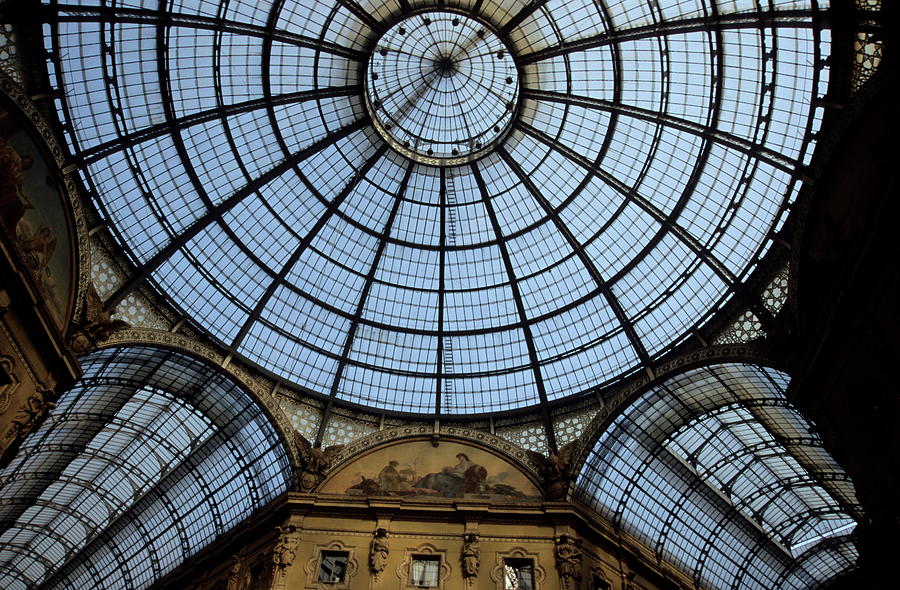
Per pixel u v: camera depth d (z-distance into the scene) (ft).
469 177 112.57
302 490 100.17
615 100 97.66
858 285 64.80
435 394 115.75
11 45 71.05
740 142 84.64
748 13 76.69
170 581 109.50
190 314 100.53
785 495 121.80
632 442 110.32
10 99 70.03
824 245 73.31
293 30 93.86
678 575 109.60
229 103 95.40
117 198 89.15
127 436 116.88
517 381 114.62
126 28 80.94
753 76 81.97
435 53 103.96
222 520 119.34
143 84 86.48
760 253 88.79
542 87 102.89
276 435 107.34
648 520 116.57
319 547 93.97
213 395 107.55
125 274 91.66
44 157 75.82
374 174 110.42
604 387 108.27
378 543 93.71
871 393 65.00
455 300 116.78
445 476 105.09
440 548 94.43
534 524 97.14
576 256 110.22
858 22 65.21
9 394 67.72
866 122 65.57
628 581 98.89
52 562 147.74
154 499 125.49
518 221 112.88
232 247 102.78
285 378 108.88
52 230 76.23
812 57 74.69
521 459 106.83
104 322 85.76
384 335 115.65
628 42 91.61
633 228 104.88
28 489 125.59
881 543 66.39
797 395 75.36
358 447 107.76
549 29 95.40
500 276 115.14
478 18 96.48
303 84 99.45
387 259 114.83
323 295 112.06
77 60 78.79
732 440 113.19
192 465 118.83
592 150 104.53
